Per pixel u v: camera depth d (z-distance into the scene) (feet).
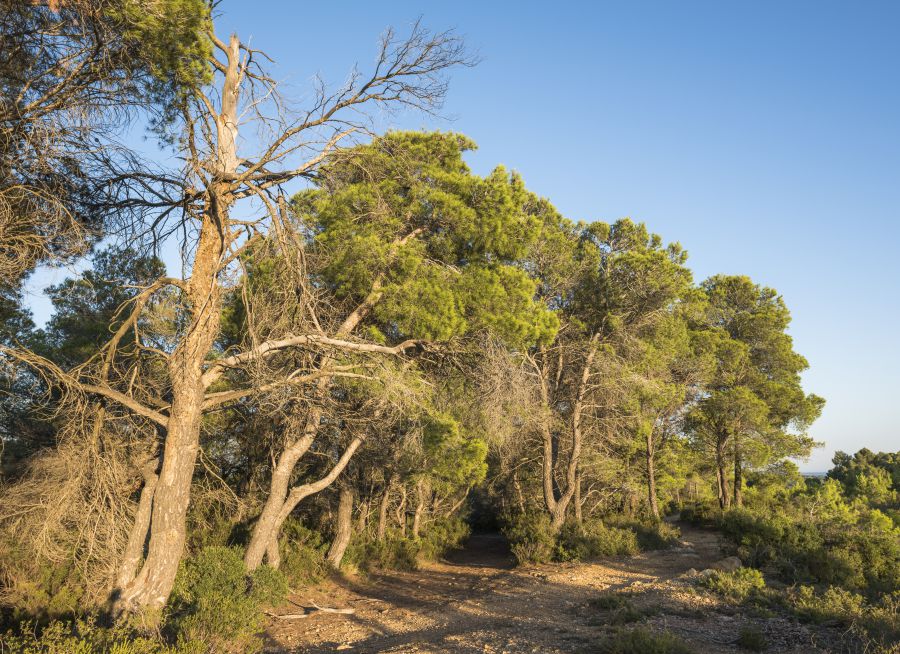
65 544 39.99
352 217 48.24
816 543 59.36
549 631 35.68
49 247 36.11
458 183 52.13
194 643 28.19
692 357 105.70
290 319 43.16
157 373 47.01
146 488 40.42
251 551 48.47
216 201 36.83
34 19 28.84
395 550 79.51
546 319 56.65
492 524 138.21
